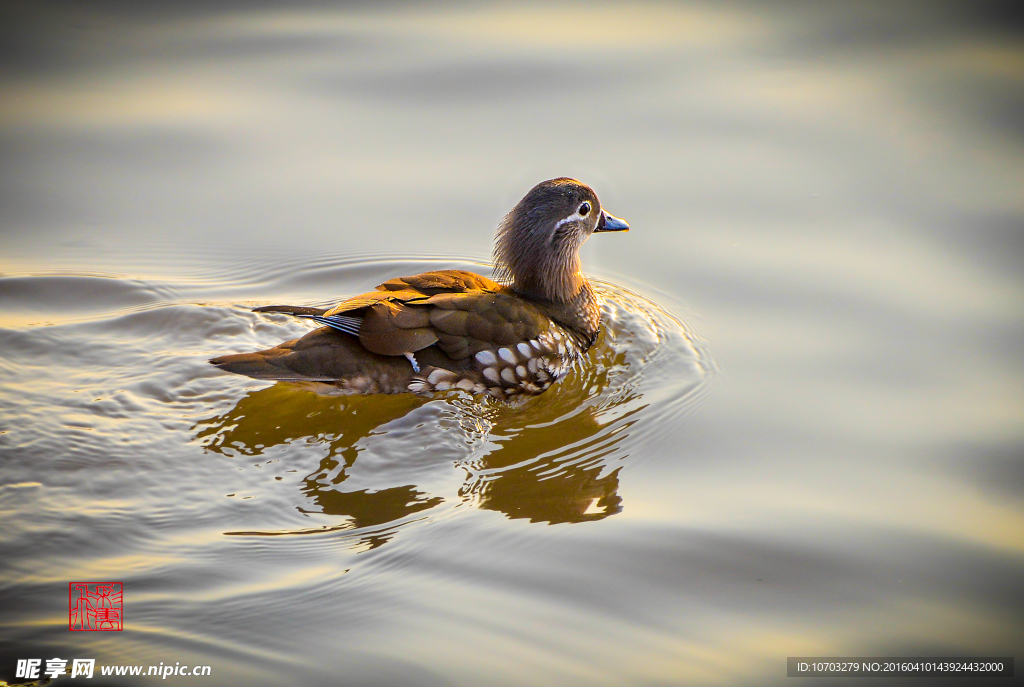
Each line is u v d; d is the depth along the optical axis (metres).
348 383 11.25
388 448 10.83
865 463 10.70
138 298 13.92
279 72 19.03
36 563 8.71
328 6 21.45
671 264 14.77
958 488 10.27
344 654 7.76
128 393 11.63
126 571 8.68
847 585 8.87
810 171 16.42
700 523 9.68
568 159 16.81
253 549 9.09
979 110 17.67
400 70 19.16
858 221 15.23
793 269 14.31
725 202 15.84
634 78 18.95
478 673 7.61
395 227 15.59
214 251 15.02
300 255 15.03
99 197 15.80
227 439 10.89
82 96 17.97
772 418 11.53
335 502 9.88
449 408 11.52
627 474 10.59
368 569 8.87
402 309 11.45
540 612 8.35
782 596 8.68
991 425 11.21
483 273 14.72
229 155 16.86
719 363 12.68
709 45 20.03
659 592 8.67
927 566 9.15
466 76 18.98
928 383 11.97
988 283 13.70
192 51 19.59
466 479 10.37
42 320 13.23
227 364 10.92
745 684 7.64
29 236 14.94
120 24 20.39
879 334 12.92
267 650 7.76
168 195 15.99
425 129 17.61
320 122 17.70
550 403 12.13
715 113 17.97
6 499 9.62
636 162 16.78
